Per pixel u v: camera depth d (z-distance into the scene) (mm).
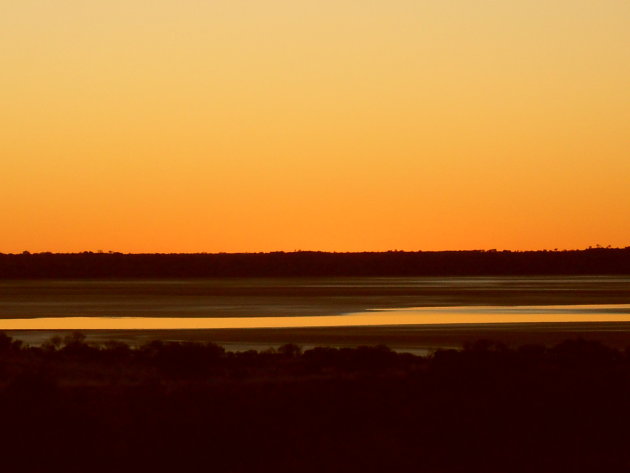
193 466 64750
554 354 104188
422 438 70312
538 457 67688
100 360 111125
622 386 81312
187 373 101062
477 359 87562
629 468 65625
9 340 124250
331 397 75750
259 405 73625
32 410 69688
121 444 66875
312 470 64375
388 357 109875
